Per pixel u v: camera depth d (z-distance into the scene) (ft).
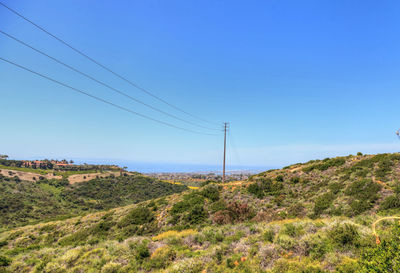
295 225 42.19
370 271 20.97
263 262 31.76
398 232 25.07
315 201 77.10
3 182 309.22
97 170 511.40
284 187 104.32
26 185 329.52
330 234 32.40
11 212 223.10
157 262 39.75
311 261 29.30
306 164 133.90
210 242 46.88
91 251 48.47
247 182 119.96
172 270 34.91
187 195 114.42
